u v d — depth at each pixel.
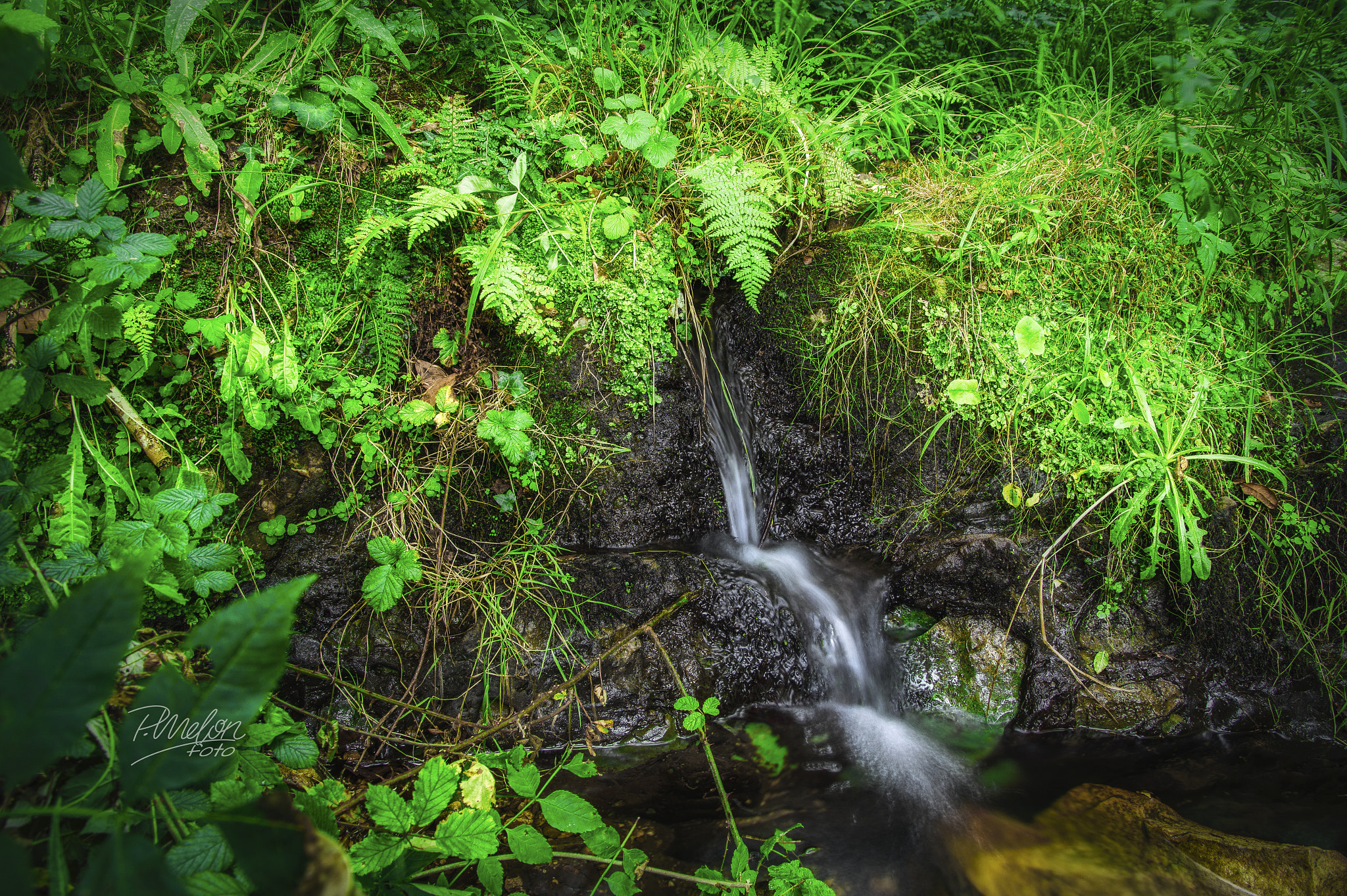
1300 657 2.90
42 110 2.35
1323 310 3.14
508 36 3.08
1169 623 2.88
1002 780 2.54
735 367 3.21
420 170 2.58
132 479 2.28
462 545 2.71
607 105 2.74
